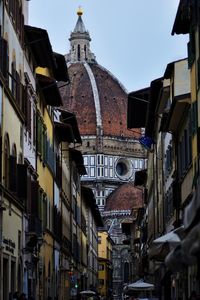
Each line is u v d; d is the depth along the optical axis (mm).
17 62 44719
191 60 38125
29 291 50781
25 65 49406
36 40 50250
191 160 41062
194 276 39062
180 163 48781
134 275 162625
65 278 83125
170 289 57094
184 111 44719
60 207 77312
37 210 51812
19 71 45688
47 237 63750
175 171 51031
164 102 58844
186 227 16750
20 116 45344
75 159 99375
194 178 37938
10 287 41906
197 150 36344
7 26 40438
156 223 78062
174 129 49844
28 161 49406
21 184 42875
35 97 54312
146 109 72688
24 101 47812
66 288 84188
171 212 56312
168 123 48594
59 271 76000
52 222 68125
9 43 41344
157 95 61312
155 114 68812
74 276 90875
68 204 89312
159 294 62500
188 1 35562
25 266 48688
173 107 44531
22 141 46562
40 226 53156
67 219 87688
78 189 110188
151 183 88938
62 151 81562
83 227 122625
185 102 43500
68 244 88562
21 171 42969
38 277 56969
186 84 45438
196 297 25062
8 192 39906
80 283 112625
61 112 80250
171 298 56844
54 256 70312
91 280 150000
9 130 40906
